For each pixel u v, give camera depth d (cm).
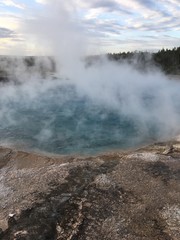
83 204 1116
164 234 953
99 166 1437
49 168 1445
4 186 1301
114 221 1020
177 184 1241
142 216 1044
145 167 1404
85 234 962
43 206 1112
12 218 1055
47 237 959
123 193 1188
